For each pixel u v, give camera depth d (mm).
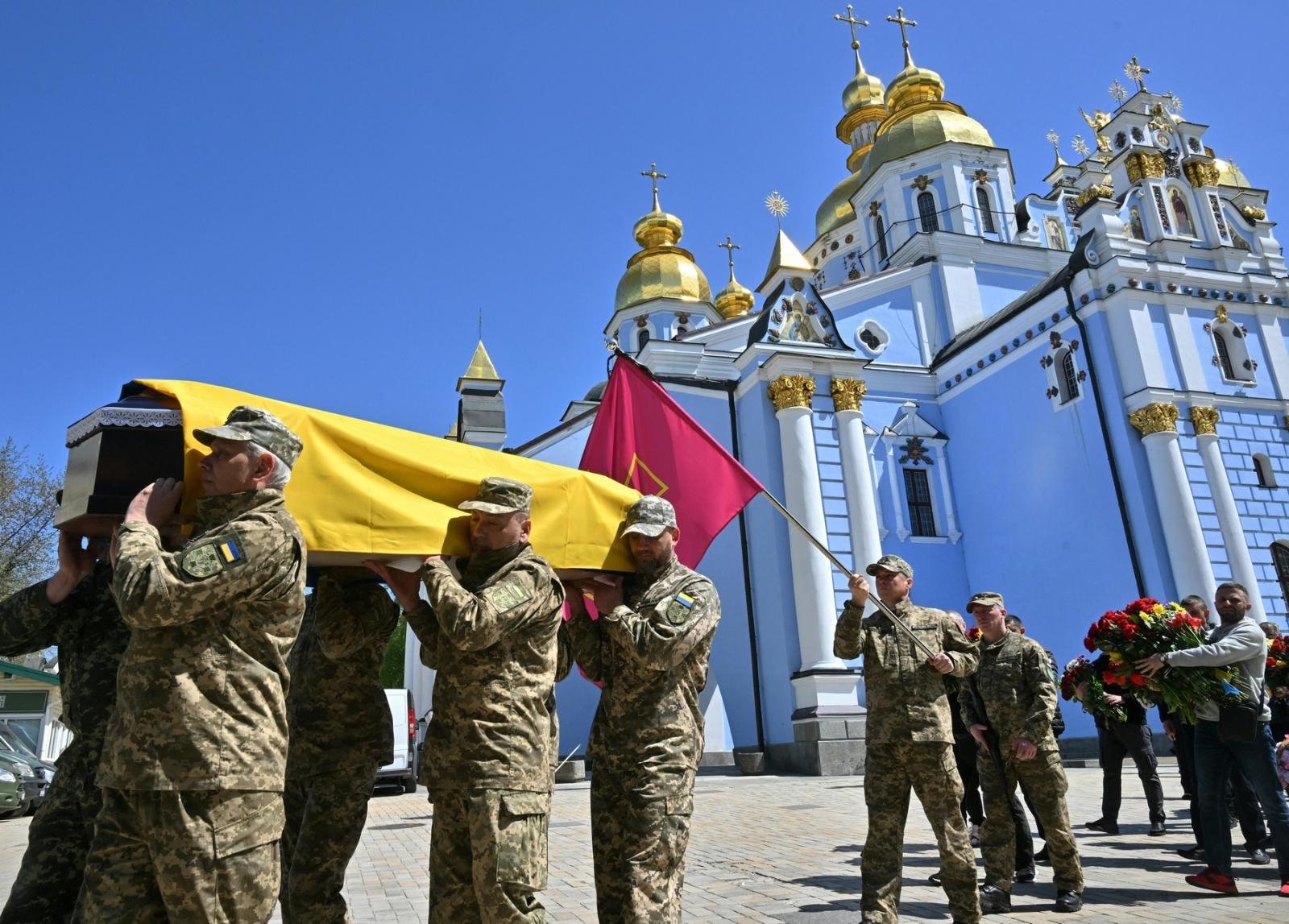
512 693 4098
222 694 3324
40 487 32906
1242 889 6785
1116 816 9727
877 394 24859
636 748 4461
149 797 3217
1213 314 21656
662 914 4254
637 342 36312
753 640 20641
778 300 22312
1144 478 19844
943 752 5715
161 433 3930
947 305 26703
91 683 4219
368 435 4414
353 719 4805
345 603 4840
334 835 4617
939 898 6922
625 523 5121
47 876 3945
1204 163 24203
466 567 4457
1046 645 21422
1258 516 20375
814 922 6012
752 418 21750
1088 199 24859
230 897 3205
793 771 18781
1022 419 22734
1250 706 6691
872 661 5945
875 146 31016
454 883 4012
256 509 3586
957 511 24375
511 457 4910
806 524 19812
